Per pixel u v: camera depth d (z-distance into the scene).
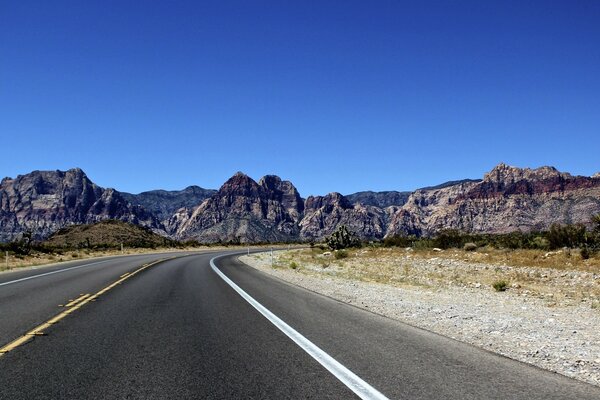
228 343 7.85
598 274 20.48
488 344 7.84
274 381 5.75
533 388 5.45
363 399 5.11
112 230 105.94
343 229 54.88
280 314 10.92
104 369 6.27
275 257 45.34
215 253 58.47
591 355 7.07
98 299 13.49
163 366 6.43
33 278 20.64
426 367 6.35
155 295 14.56
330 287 17.22
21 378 5.86
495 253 32.44
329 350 7.34
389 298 13.91
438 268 26.72
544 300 14.37
